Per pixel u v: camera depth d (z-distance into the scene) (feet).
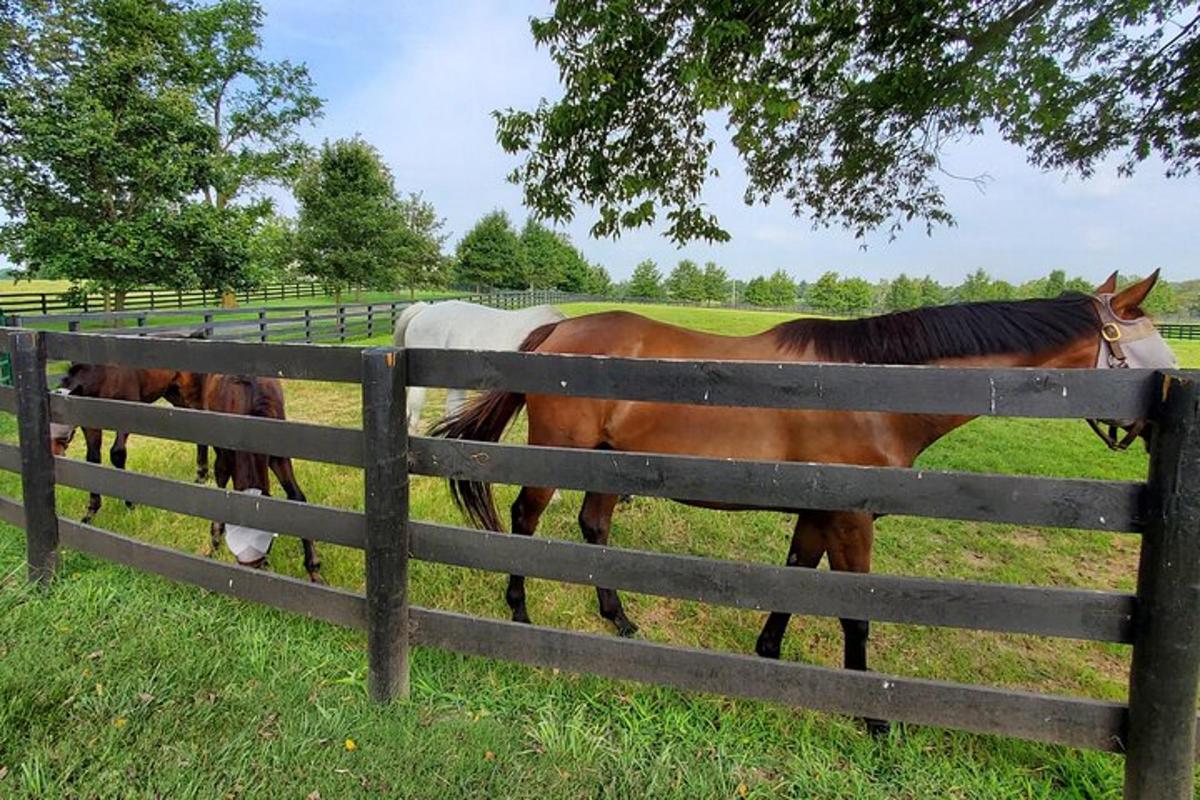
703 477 6.01
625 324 8.80
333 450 7.11
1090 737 5.37
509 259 159.74
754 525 14.24
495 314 18.86
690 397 5.92
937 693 5.67
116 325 41.11
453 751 6.11
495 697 7.03
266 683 7.12
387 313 59.21
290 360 7.13
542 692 7.13
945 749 6.53
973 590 5.51
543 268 190.80
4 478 15.94
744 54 16.63
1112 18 16.22
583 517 9.40
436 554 6.89
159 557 8.62
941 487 5.44
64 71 48.26
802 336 8.03
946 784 5.93
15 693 6.55
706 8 15.62
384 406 6.51
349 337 51.70
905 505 5.56
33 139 40.29
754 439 7.69
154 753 5.93
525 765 5.99
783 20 16.42
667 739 6.41
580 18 16.22
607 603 9.52
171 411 8.21
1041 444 23.48
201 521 13.10
